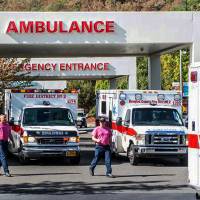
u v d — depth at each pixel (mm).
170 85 52500
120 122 23562
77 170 20578
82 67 41594
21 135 22359
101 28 25484
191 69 13070
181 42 25891
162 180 17703
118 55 32438
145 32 25734
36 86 47938
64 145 22172
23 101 24484
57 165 22438
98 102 27688
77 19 25391
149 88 32062
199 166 12734
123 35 25656
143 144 21859
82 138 41750
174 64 52531
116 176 18734
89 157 25938
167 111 23250
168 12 25781
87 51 29797
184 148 22016
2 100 31828
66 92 24594
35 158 23547
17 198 14273
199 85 12742
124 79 59094
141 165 22453
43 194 14922
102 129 18609
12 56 32688
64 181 17469
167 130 22000
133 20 25688
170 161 24078
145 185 16578
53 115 23094
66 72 41406
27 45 25781
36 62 40938
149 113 23047
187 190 15547
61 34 25312
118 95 24219
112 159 25203
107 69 41906
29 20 25172
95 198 14203
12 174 19297
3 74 32281
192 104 13062
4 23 25047
